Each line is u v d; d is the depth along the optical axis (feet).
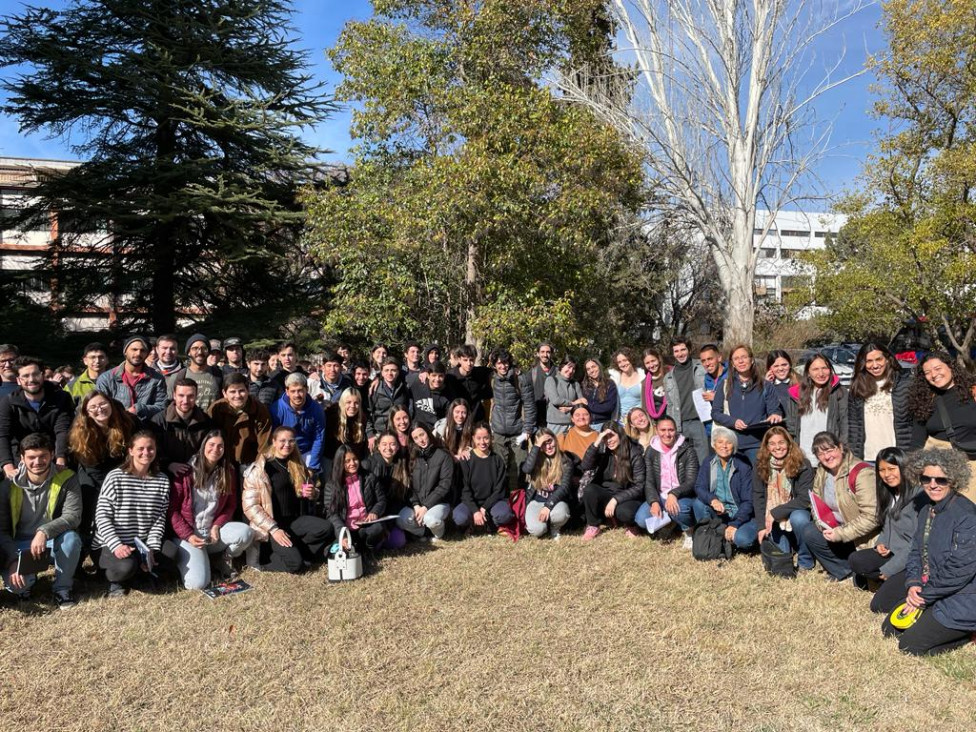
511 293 41.32
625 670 13.14
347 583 17.90
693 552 19.81
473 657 13.75
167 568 18.01
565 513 21.83
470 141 38.83
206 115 56.85
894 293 51.80
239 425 19.60
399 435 21.74
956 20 42.68
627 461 21.91
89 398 17.61
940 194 44.01
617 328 66.03
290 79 60.29
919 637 13.66
